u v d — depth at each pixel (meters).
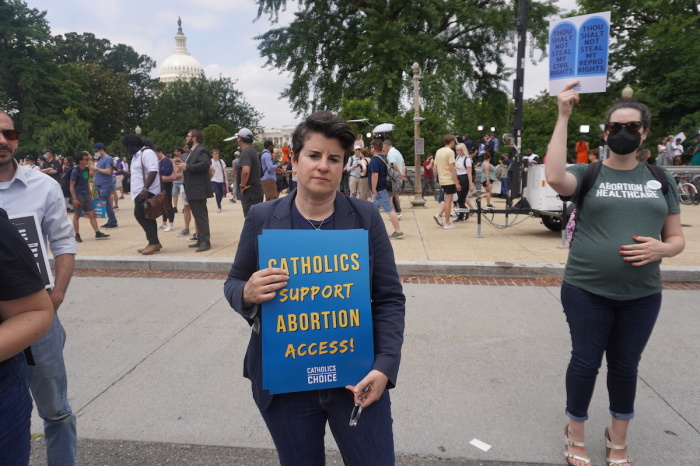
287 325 1.63
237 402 3.47
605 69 3.24
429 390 3.58
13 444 1.55
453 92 25.75
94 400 3.53
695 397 3.44
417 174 14.12
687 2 30.94
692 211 12.84
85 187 9.43
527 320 4.97
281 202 1.80
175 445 2.98
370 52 26.28
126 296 6.06
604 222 2.47
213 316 5.27
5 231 1.49
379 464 1.69
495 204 15.05
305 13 28.05
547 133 35.31
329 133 1.66
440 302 5.57
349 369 1.67
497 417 3.22
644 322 2.50
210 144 60.16
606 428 2.85
